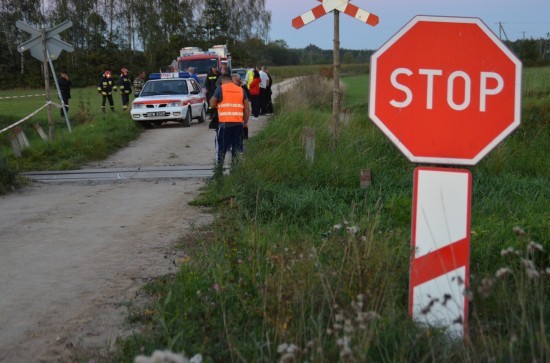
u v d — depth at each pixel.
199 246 7.08
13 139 15.48
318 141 13.09
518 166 12.67
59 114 29.97
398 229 7.15
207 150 16.77
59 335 4.96
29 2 70.50
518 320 4.20
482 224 7.52
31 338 4.93
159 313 4.75
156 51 73.31
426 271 4.05
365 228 6.69
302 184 10.60
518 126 3.97
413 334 4.03
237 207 8.49
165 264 6.72
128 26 73.25
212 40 80.75
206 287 5.29
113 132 19.88
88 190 11.64
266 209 8.45
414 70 4.02
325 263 5.36
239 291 5.02
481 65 3.98
